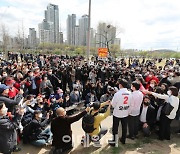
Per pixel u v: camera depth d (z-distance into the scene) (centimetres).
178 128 673
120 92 520
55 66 1427
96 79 1195
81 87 970
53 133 495
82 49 5325
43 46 5444
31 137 538
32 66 1203
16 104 524
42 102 666
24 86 787
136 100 558
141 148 540
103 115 525
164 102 597
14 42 4325
